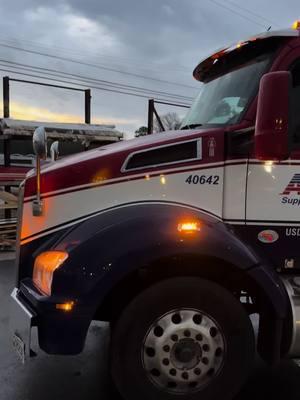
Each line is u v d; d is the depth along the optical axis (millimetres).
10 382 3918
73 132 13219
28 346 3117
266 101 3016
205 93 4234
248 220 3436
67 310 3055
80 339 3082
